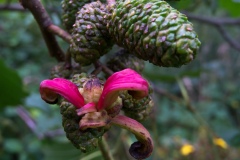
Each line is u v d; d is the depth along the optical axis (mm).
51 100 97
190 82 449
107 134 160
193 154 228
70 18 119
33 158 347
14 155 375
